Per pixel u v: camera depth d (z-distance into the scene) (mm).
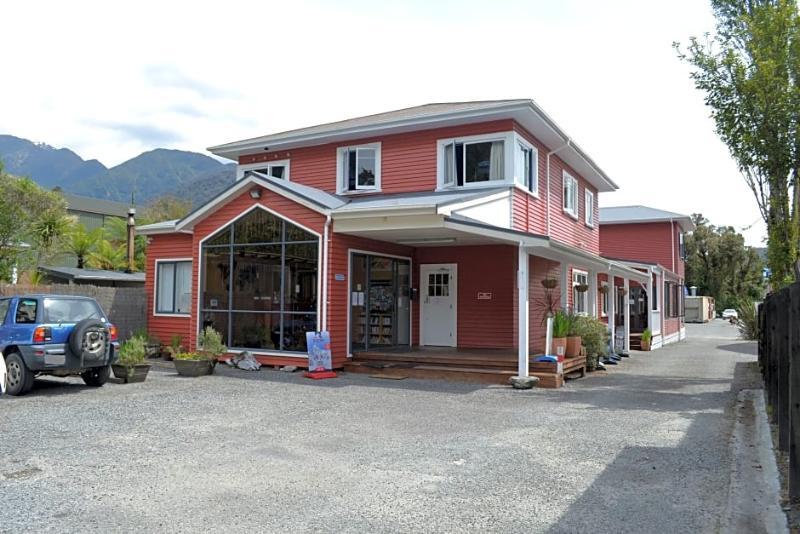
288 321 13898
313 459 6414
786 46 11766
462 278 16094
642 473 5973
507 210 14469
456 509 4934
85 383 11641
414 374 12922
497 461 6387
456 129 15273
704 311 56281
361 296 14523
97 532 4387
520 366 11852
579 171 20344
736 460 6363
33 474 5812
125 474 5836
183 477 5754
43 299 10578
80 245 28859
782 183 12586
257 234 14414
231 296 14703
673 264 29359
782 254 12977
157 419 8422
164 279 17953
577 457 6566
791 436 4922
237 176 18797
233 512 4820
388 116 18391
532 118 14656
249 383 11906
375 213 12539
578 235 20469
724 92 12141
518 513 4848
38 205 22281
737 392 11422
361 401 9977
